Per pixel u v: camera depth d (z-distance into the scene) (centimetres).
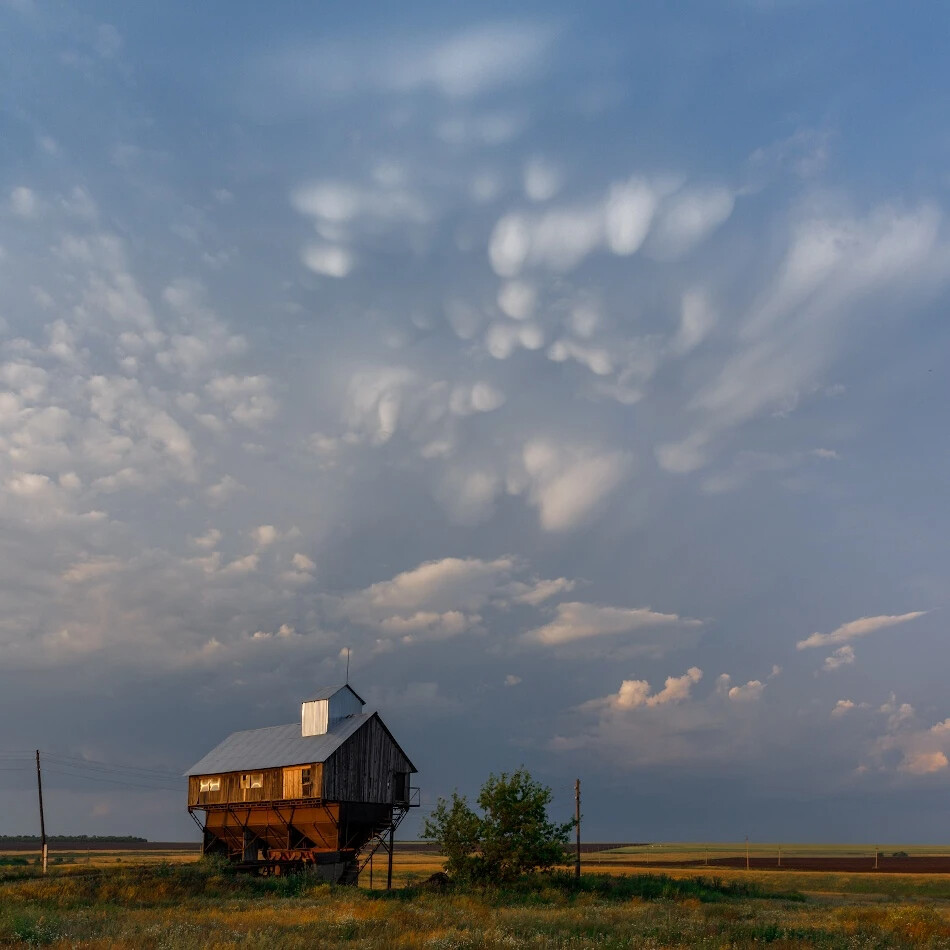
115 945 2520
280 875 7488
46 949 2547
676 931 3136
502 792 5656
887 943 2938
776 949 2730
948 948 2841
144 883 5438
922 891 8762
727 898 6197
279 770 7631
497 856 5591
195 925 3112
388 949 2552
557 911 4206
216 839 8206
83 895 4934
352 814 7425
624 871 11962
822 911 4944
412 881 8575
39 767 9038
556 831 5672
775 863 16350
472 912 3894
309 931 2961
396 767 7931
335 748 7412
